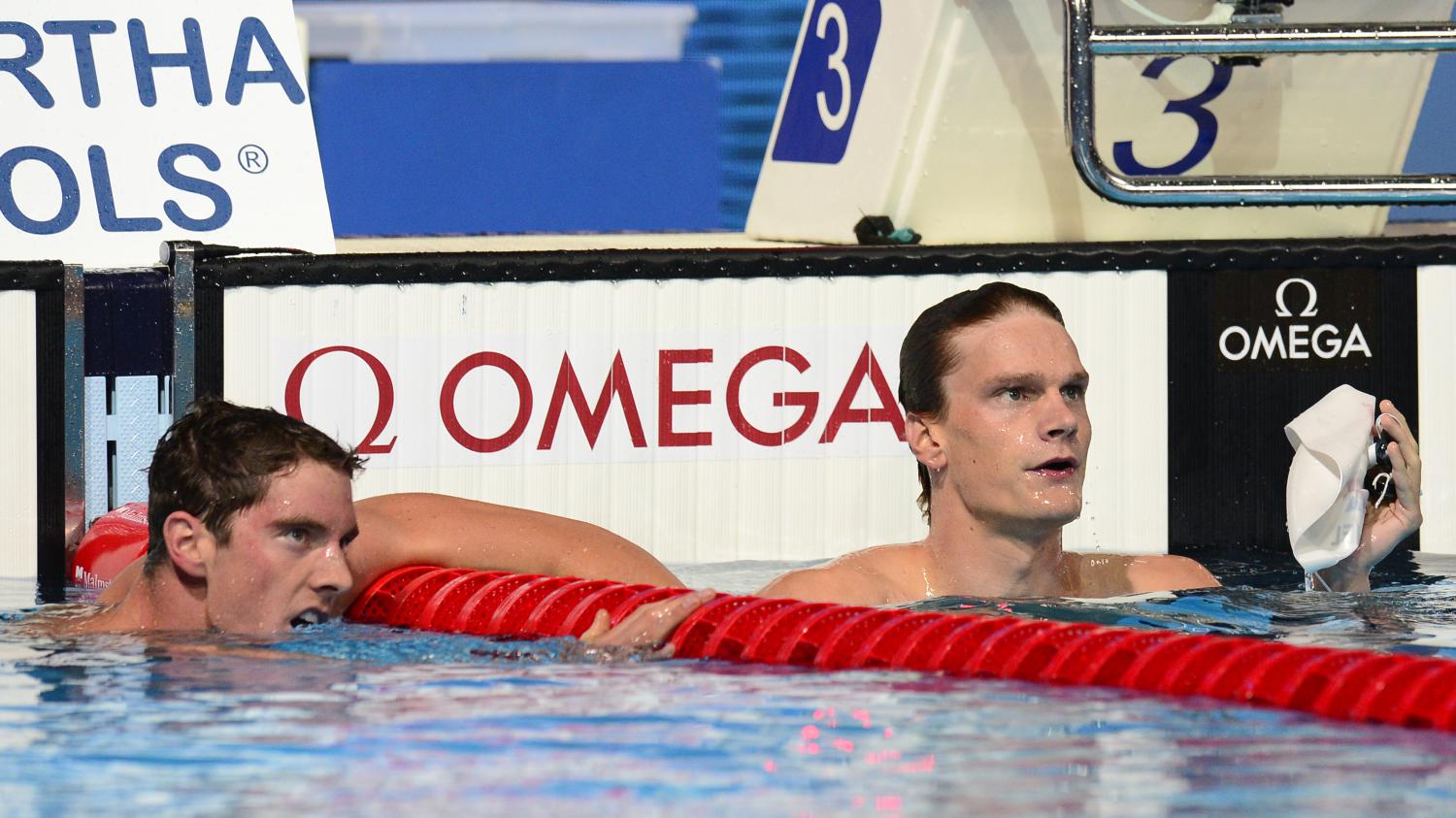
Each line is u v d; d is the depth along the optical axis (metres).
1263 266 13.23
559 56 23.73
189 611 9.25
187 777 6.35
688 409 13.29
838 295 13.27
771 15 23.11
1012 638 8.34
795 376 13.29
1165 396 13.29
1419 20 13.61
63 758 6.64
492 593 9.77
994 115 13.25
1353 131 13.72
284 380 13.19
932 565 10.08
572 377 13.28
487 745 6.75
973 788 6.10
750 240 15.95
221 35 14.02
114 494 13.16
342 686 7.89
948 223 13.72
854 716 7.24
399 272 13.18
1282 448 13.30
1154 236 13.88
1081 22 12.17
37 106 13.63
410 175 21.98
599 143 22.28
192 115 13.85
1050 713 7.27
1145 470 13.30
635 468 13.30
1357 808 5.82
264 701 7.57
